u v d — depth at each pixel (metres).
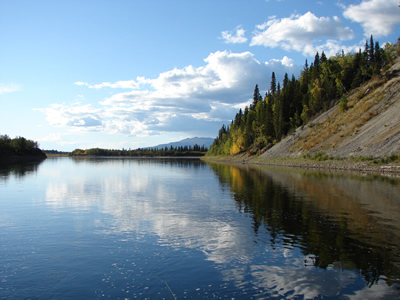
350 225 13.58
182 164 95.38
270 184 30.50
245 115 152.00
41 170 60.69
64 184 32.91
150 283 8.04
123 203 20.16
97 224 14.29
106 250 10.58
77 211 17.48
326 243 11.06
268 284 7.92
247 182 33.19
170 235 12.33
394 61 85.81
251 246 10.84
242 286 7.82
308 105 102.25
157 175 46.16
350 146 56.78
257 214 16.14
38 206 19.23
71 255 10.12
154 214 16.45
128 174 48.75
